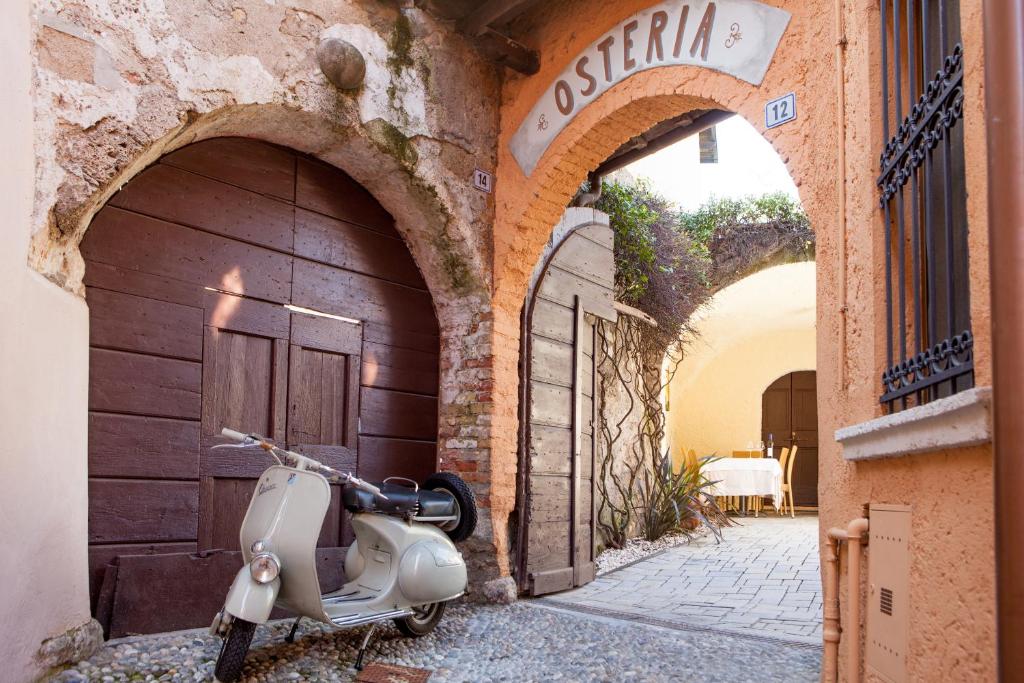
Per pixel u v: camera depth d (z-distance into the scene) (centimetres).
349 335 513
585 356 663
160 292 412
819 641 443
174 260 420
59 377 326
